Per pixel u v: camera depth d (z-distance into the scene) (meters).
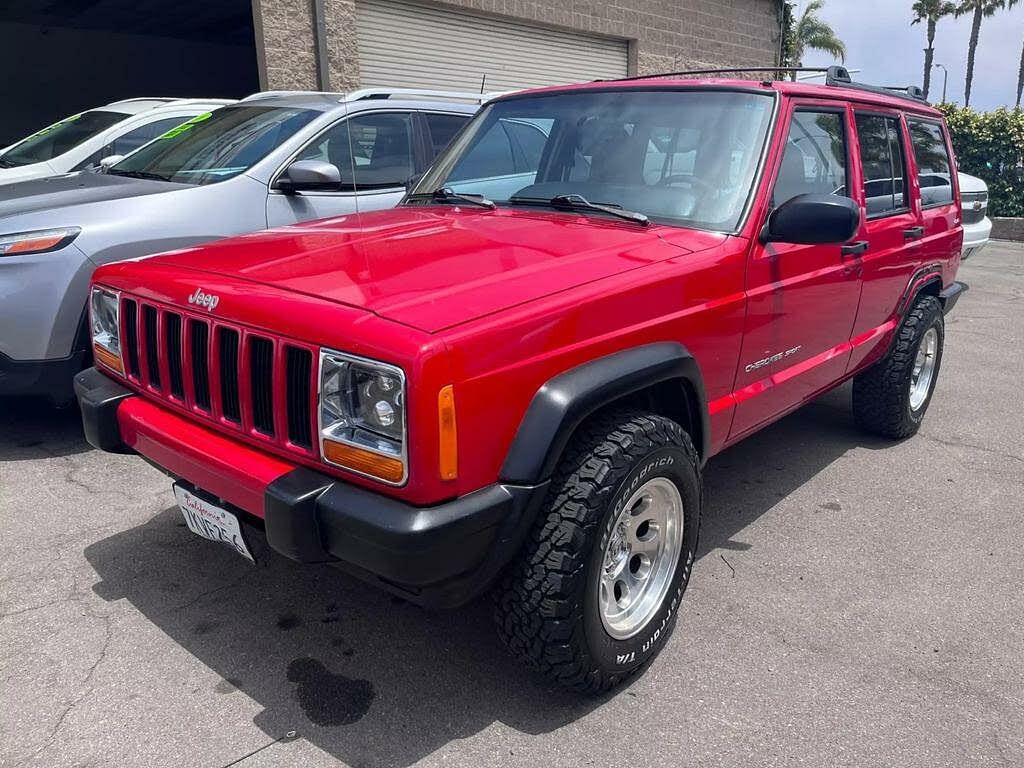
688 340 2.83
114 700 2.61
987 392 6.11
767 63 17.83
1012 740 2.52
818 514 4.03
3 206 4.57
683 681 2.77
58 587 3.22
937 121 5.07
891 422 4.82
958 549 3.70
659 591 2.81
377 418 2.12
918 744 2.49
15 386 4.33
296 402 2.31
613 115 3.60
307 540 2.21
